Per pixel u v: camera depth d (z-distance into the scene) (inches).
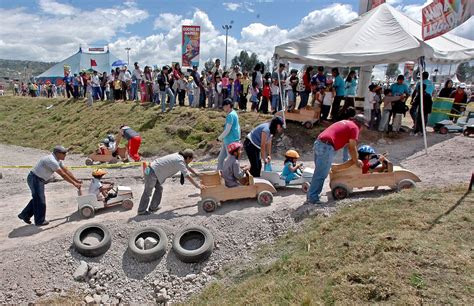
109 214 299.1
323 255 185.6
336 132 250.1
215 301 185.3
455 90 553.3
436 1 353.4
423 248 161.2
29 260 237.1
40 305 209.3
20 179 462.3
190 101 689.0
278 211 266.7
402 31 448.1
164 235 250.7
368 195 270.2
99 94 884.0
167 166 277.7
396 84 498.9
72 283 227.3
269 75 597.3
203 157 518.6
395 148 437.1
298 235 229.3
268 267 199.8
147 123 647.1
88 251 239.9
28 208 291.0
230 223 263.0
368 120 494.6
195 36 885.8
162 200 326.0
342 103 567.8
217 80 640.4
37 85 1304.1
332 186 271.3
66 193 385.4
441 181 281.1
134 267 237.0
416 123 480.1
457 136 458.3
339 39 481.7
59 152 287.3
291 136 491.5
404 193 247.0
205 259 239.3
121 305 214.1
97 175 306.2
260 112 598.5
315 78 530.0
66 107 903.7
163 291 219.5
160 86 667.4
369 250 173.2
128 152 501.4
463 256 151.2
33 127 861.8
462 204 209.6
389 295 135.3
